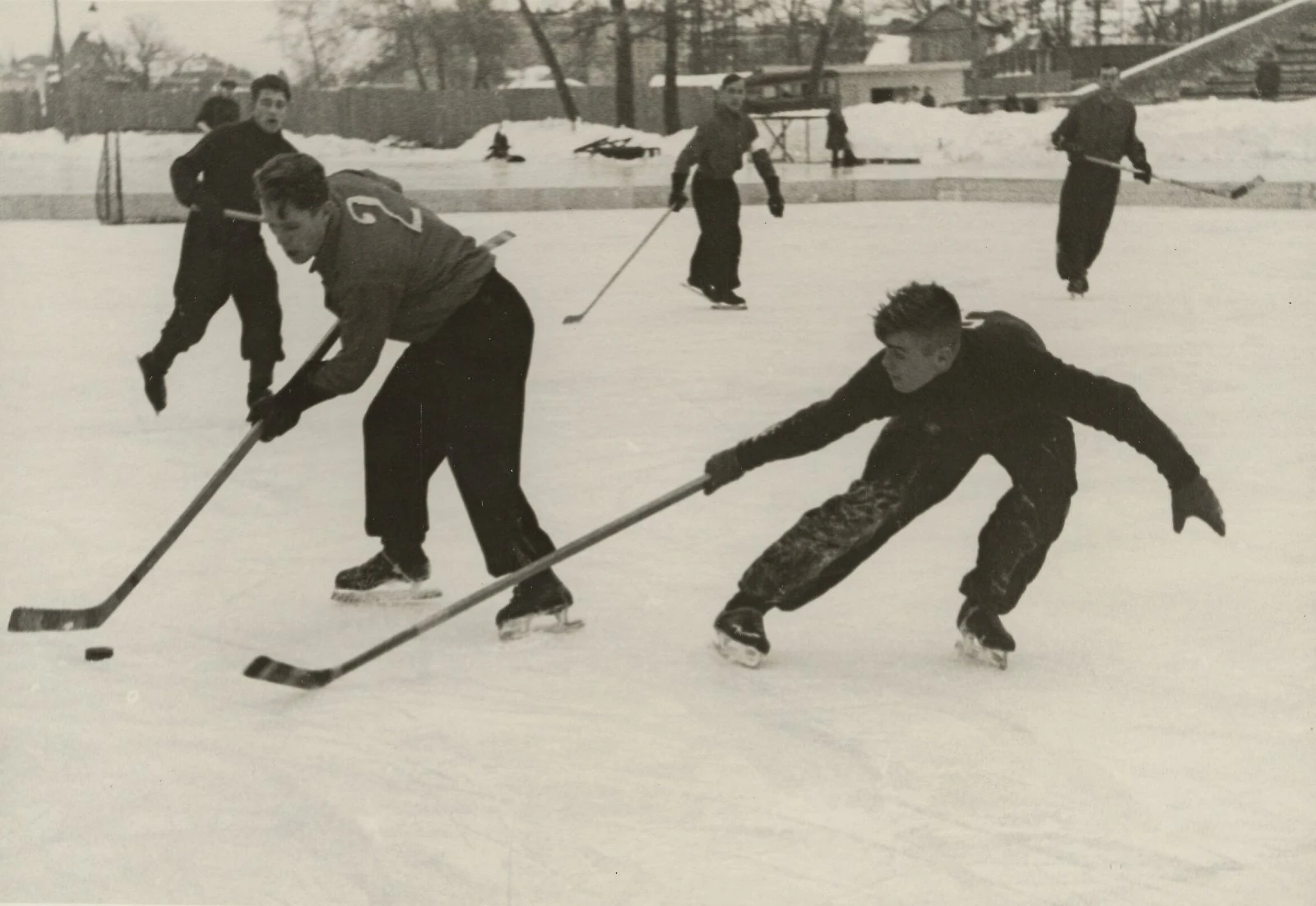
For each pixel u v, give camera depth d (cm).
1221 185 2081
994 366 379
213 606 464
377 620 452
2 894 281
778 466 629
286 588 482
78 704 381
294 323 1104
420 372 440
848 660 409
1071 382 378
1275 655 405
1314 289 1164
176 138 4059
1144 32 4950
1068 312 1054
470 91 4459
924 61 4709
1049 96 4241
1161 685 385
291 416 431
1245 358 853
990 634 399
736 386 802
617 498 577
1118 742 349
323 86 4959
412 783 331
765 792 325
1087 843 300
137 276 1391
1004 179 2362
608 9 4606
